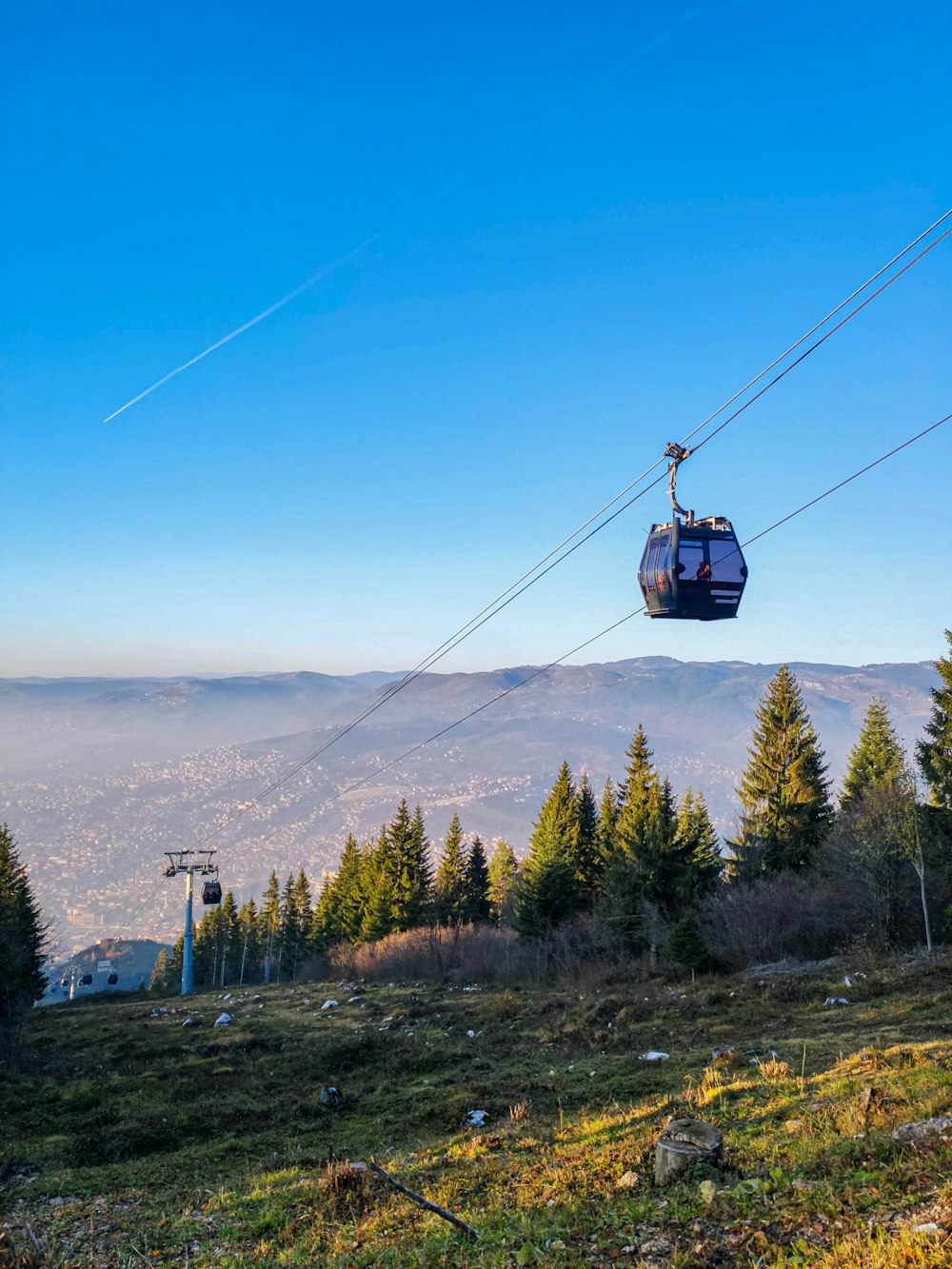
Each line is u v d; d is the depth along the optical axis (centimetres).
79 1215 1441
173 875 7262
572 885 6112
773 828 5744
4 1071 2906
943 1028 2156
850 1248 745
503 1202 1098
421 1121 1950
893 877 4288
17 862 6938
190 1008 5222
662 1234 880
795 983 3375
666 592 2045
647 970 4606
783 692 5994
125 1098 2567
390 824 8231
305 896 11231
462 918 8162
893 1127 1062
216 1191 1507
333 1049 3194
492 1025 3538
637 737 6094
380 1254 989
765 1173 991
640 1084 1961
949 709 4369
